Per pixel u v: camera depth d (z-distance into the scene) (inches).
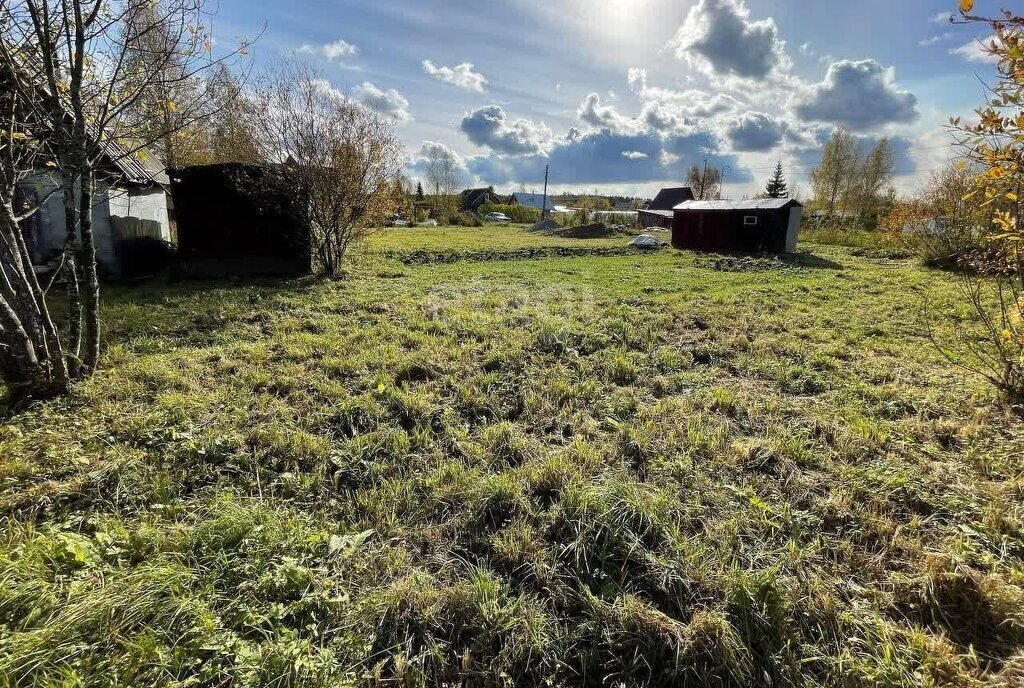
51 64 132.4
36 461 109.7
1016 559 86.4
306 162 358.3
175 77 157.8
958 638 74.1
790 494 107.3
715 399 154.7
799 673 69.0
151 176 391.2
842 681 67.7
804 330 242.1
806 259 593.0
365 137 374.3
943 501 103.2
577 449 123.3
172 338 205.2
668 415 145.3
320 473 112.1
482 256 557.9
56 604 68.8
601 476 111.2
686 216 732.7
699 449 125.9
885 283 391.5
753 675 69.0
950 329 241.0
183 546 84.6
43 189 303.4
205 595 74.7
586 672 69.4
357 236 410.9
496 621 74.2
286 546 86.1
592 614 76.2
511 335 216.4
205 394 148.3
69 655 62.3
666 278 417.1
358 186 373.1
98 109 152.3
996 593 77.6
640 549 87.7
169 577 75.6
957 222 477.1
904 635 73.5
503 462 118.4
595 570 84.9
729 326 249.9
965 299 309.4
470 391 156.9
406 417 140.5
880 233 705.0
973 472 115.0
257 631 70.8
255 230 364.8
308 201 367.2
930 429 134.6
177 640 66.8
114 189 330.6
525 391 157.8
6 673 58.7
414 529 95.4
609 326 237.9
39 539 81.7
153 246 402.9
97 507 96.7
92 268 152.7
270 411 138.5
